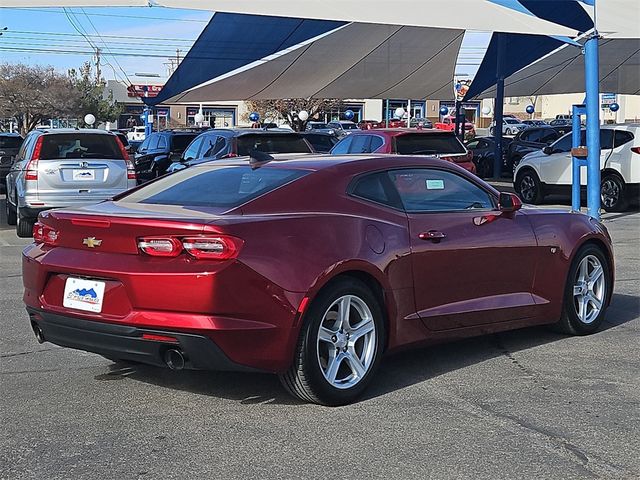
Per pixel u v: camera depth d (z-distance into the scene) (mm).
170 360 4633
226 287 4457
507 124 56500
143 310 4562
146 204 5324
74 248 4969
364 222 5188
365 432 4539
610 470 4027
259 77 25391
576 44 13492
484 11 13703
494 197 6176
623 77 31266
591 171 13742
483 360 6031
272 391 5293
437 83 29312
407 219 5465
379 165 5578
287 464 4102
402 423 4680
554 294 6426
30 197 12633
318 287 4773
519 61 27781
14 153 22562
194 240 4512
